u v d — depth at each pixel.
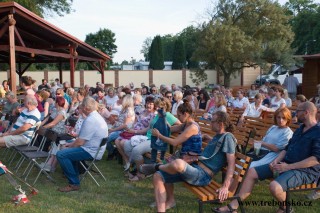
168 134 5.41
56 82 17.73
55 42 15.85
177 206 4.70
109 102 11.20
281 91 9.44
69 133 6.70
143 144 5.77
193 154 4.48
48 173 6.25
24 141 6.30
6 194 5.23
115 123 7.16
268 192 5.23
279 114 4.68
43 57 20.12
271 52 24.58
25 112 6.56
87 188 5.49
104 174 6.24
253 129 5.73
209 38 24.23
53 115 7.27
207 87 33.28
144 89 12.67
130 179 5.86
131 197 5.11
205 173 4.10
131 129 6.35
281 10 25.92
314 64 18.53
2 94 12.03
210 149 4.20
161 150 5.41
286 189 3.92
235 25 25.05
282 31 25.80
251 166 4.58
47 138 6.23
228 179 3.91
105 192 5.32
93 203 4.85
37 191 5.15
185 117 4.76
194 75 30.00
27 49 12.52
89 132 5.36
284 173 3.98
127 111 6.79
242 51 23.70
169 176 4.07
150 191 5.36
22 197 4.81
